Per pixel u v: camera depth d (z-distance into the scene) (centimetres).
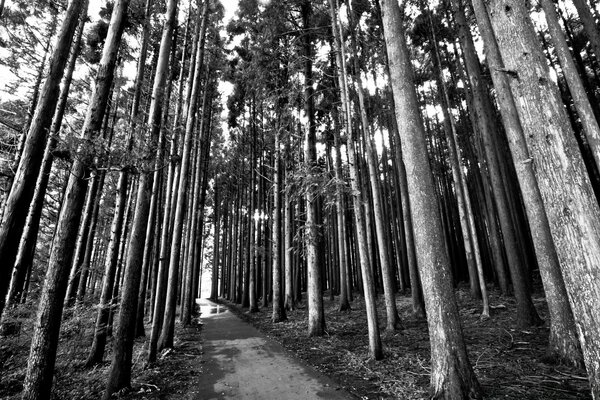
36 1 993
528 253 1586
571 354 518
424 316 1074
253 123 2069
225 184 2873
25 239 694
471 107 1372
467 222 1253
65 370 605
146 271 1170
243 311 1916
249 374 612
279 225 1443
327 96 1242
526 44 336
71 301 892
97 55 1214
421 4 1334
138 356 765
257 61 1252
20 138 952
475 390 412
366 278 683
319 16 1194
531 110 327
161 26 1066
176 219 896
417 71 1688
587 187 295
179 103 1086
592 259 279
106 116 1168
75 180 491
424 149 515
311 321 963
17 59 1040
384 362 618
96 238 1609
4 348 564
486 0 385
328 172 826
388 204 2345
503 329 785
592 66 1482
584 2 886
